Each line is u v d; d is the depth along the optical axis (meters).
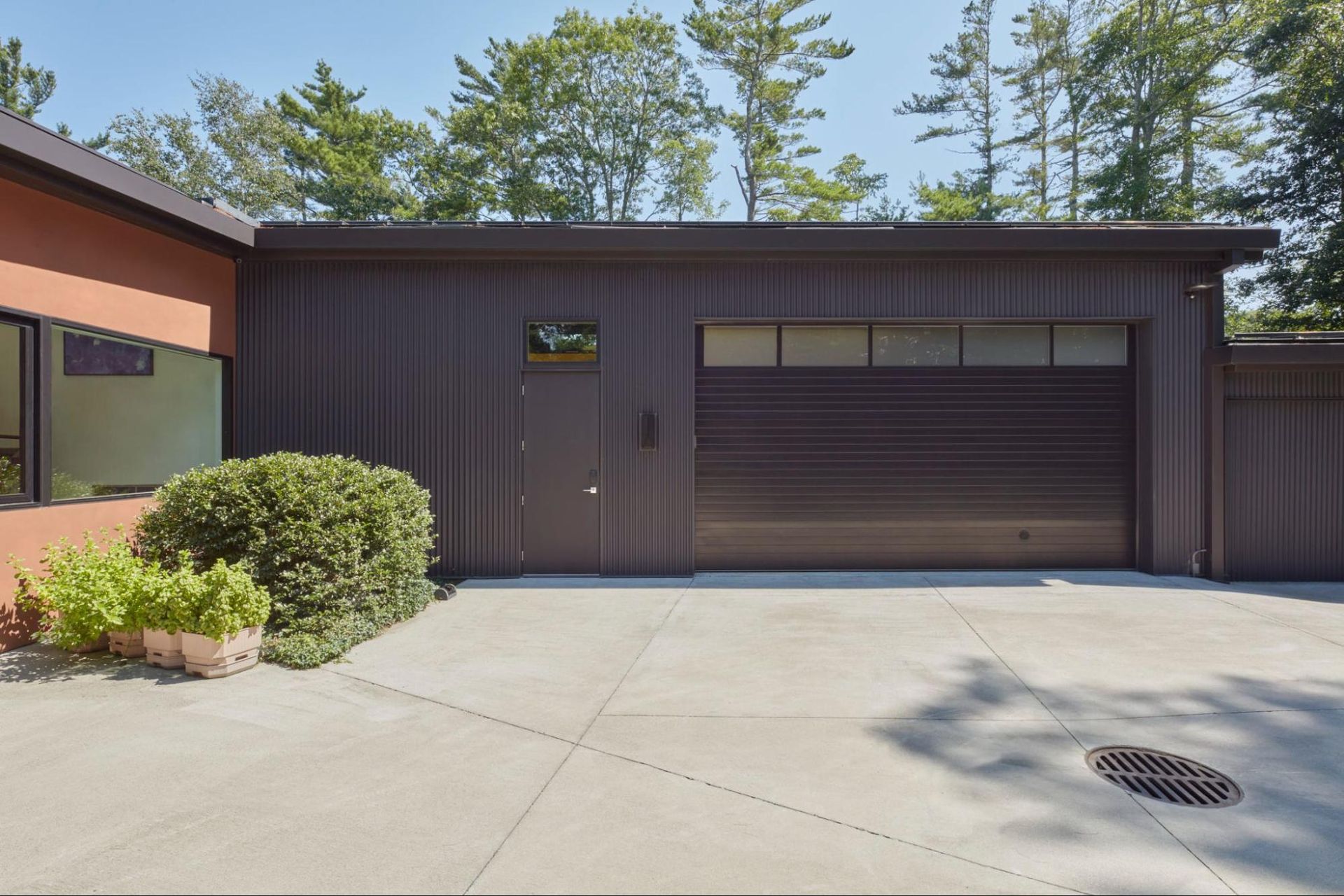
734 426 7.31
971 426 7.32
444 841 2.42
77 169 4.52
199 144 21.75
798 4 24.48
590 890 2.15
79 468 5.22
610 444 7.02
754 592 6.39
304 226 6.70
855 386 7.32
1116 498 7.33
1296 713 3.58
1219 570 6.89
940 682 4.04
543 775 2.91
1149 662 4.37
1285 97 17.31
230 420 6.93
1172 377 7.06
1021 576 7.05
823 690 3.92
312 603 4.75
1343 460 6.96
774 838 2.44
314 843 2.40
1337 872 2.27
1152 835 2.48
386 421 6.99
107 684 3.95
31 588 4.47
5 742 3.18
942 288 7.05
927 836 2.45
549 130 27.41
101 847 2.37
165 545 4.84
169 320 6.00
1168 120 22.44
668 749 3.16
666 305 7.03
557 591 6.45
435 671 4.21
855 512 7.31
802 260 7.00
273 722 3.43
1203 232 6.63
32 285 4.70
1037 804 2.69
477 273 7.01
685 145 28.36
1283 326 17.41
